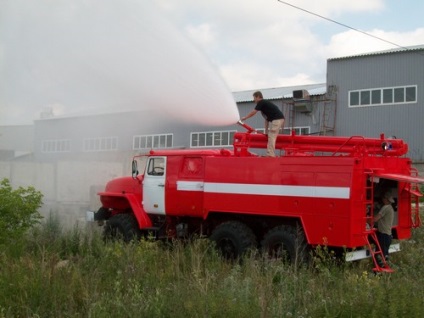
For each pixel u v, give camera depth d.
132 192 11.84
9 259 8.07
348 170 8.62
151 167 11.47
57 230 11.01
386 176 8.86
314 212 8.88
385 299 5.71
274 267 7.59
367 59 33.50
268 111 10.30
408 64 32.12
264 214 9.45
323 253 8.77
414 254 9.58
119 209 12.53
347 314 5.62
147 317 5.65
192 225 11.17
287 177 9.23
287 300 6.11
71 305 5.99
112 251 8.78
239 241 9.66
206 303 5.52
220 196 10.05
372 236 8.97
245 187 9.73
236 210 9.80
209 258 8.91
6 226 9.90
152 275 7.44
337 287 7.07
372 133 33.16
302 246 8.91
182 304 5.68
